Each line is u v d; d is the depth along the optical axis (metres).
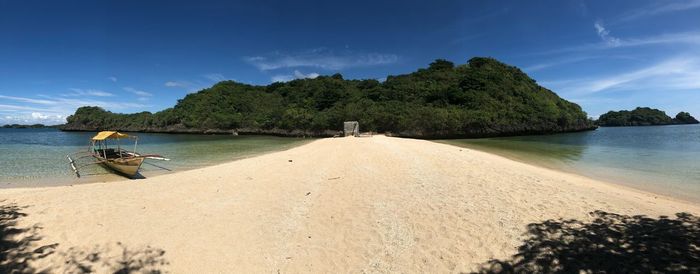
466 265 6.90
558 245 7.30
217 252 7.68
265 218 9.59
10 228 8.54
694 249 6.82
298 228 8.93
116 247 7.77
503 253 7.20
